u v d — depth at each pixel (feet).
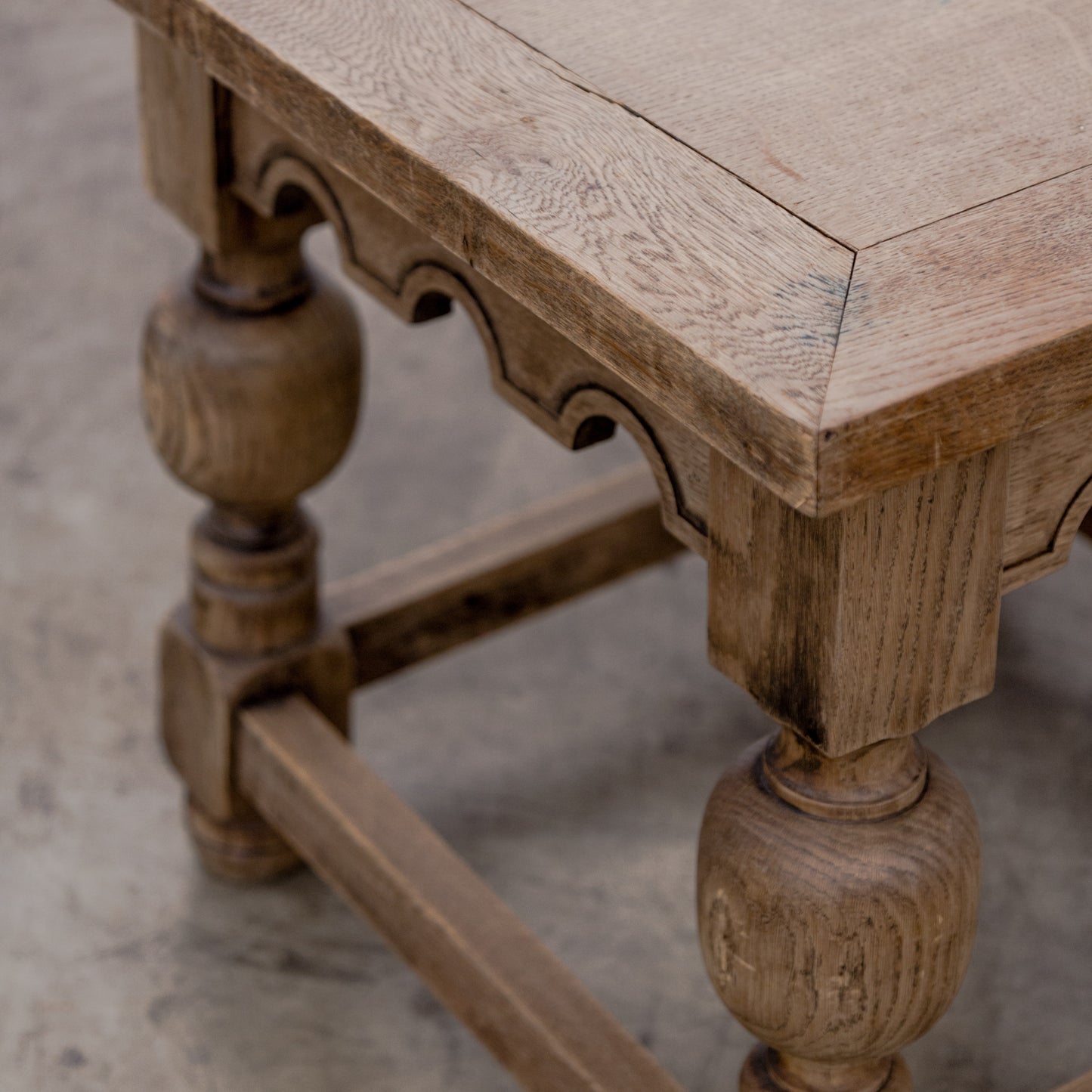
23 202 8.75
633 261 2.76
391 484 7.04
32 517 6.80
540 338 3.44
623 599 6.50
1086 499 3.15
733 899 3.29
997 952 5.04
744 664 3.14
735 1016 3.47
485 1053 4.81
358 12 3.53
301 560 4.91
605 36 3.44
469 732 5.87
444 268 3.65
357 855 4.47
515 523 5.52
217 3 3.56
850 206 2.91
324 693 5.09
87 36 10.14
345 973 5.05
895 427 2.46
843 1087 3.64
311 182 4.00
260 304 4.58
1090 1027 4.82
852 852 3.20
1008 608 6.37
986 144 3.08
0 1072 4.72
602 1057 3.96
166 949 5.10
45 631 6.24
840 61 3.36
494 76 3.30
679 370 2.60
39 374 7.60
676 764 5.75
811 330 2.59
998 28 3.48
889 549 2.84
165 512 6.86
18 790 5.61
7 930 5.14
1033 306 2.64
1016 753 5.74
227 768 5.01
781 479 2.47
